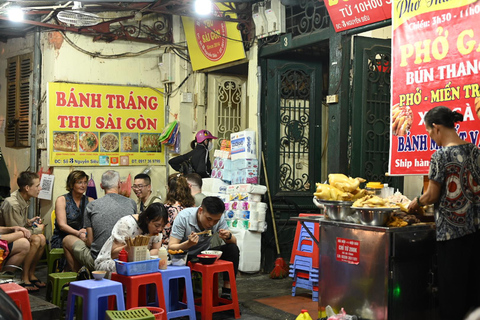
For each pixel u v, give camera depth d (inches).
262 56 285.0
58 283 193.2
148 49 333.7
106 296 166.7
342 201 169.5
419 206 160.2
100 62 321.7
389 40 237.9
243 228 273.3
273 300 224.8
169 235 205.9
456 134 154.3
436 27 177.9
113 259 174.9
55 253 223.6
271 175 282.7
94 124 319.9
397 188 240.7
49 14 307.7
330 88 240.2
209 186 291.3
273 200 282.5
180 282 207.3
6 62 363.3
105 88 322.7
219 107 339.9
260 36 280.8
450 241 151.0
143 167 334.0
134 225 176.1
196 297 217.0
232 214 278.8
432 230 166.1
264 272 282.7
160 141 333.1
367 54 233.0
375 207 158.1
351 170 232.5
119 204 201.6
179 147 335.0
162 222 174.9
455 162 150.3
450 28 173.9
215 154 305.9
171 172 339.9
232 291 197.6
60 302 192.7
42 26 304.0
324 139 297.7
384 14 209.6
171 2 275.4
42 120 318.7
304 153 289.6
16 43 353.1
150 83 336.2
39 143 320.5
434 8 178.4
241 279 269.0
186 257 192.5
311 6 258.5
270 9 271.1
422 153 182.7
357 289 164.6
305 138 289.7
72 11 260.5
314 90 289.3
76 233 221.6
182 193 212.5
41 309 160.2
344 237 169.0
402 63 189.0
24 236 222.2
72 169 314.3
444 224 151.7
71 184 234.7
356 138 232.5
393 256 156.6
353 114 232.2
